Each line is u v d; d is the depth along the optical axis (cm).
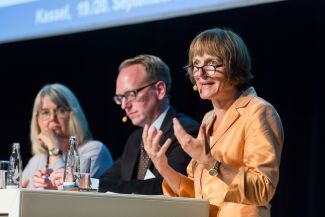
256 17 823
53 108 683
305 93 805
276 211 836
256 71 832
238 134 396
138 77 593
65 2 885
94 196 353
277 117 396
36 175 502
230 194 371
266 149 380
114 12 826
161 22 911
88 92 1008
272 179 374
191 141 370
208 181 402
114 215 358
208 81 409
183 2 761
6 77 1092
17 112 1082
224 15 846
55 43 1036
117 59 967
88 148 677
